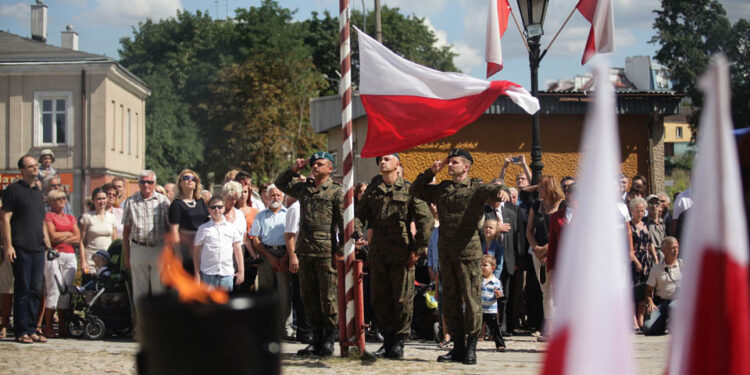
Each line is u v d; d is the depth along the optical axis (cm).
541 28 1019
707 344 147
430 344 903
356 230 744
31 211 850
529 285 978
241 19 5438
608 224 133
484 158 1495
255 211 984
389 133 796
